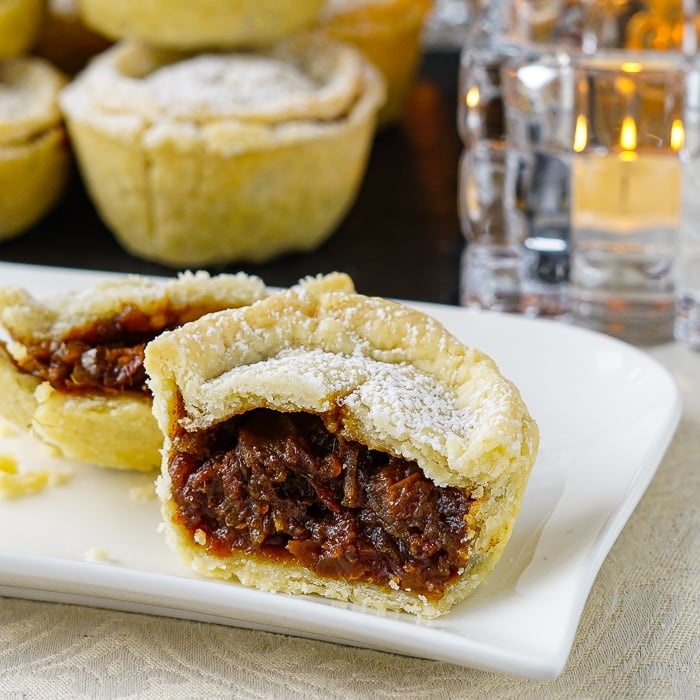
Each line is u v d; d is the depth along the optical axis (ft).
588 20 1.43
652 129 1.37
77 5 1.59
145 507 1.13
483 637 1.00
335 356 1.09
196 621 1.05
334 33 1.65
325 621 1.00
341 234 1.58
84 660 1.02
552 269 1.41
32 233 1.57
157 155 1.43
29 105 1.52
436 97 1.89
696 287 1.36
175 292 1.16
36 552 1.08
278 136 1.43
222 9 1.49
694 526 1.13
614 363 1.23
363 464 1.06
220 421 1.06
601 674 1.02
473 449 1.02
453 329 1.27
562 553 1.06
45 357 1.15
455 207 1.63
